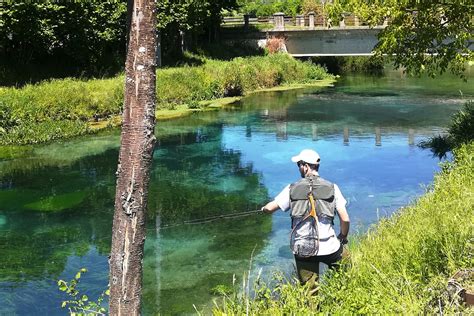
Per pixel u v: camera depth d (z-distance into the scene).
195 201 11.47
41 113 19.31
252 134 18.47
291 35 37.66
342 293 4.68
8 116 18.12
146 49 3.36
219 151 16.09
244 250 8.71
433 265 5.19
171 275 7.82
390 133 17.98
